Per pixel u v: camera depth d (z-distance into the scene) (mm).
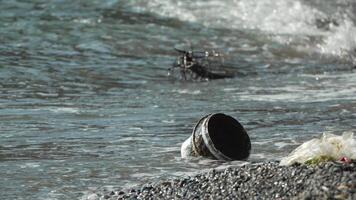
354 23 80375
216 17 83250
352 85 56688
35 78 59594
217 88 57219
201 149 36906
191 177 31047
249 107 49375
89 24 79000
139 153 38375
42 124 44781
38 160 37219
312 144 30656
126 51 70562
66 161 37000
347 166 28016
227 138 37750
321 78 60281
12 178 34281
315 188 26656
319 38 75875
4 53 67250
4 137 41625
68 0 87625
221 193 28594
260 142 39969
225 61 67500
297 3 87062
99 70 63531
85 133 42656
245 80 60406
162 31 77750
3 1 86500
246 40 75625
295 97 52531
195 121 45688
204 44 73938
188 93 55500
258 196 27547
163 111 48625
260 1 88125
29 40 72438
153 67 65500
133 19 81875
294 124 44094
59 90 56219
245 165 31531
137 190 30969
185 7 86625
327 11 84250
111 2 87500
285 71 64438
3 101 51562
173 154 38094
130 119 46250
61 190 32625
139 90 57000
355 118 45281
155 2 88000
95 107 50062
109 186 33000
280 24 80812
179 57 65625
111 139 41375
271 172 29125
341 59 69750
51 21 79500
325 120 44875
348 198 25672
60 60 66125
